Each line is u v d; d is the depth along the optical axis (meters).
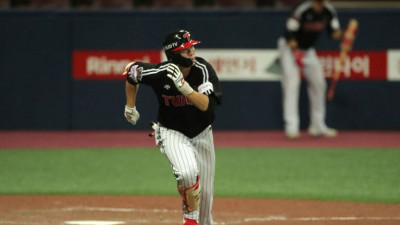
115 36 56.53
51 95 57.09
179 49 22.44
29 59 56.78
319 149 48.62
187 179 22.59
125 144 51.12
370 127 56.81
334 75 54.75
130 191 35.81
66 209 31.42
